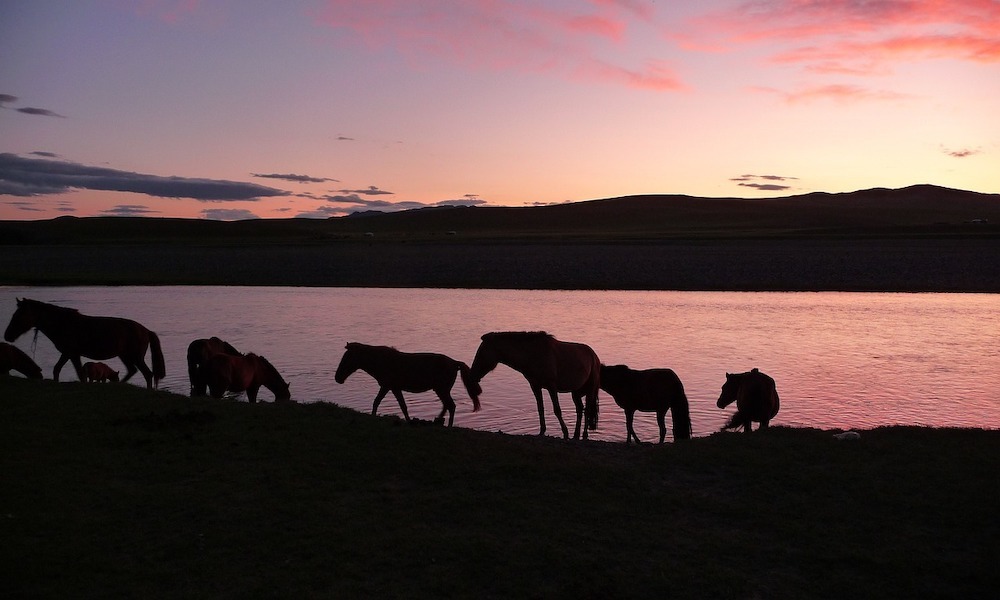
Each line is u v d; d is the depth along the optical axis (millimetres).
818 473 9891
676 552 7613
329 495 8789
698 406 17438
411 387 13625
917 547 7789
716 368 22031
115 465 9602
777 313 36719
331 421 11789
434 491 9070
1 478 9008
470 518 8258
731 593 6793
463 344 26375
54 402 12703
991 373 21266
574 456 10719
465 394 18875
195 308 38625
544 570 7109
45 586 6504
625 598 6652
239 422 11602
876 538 8000
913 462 10336
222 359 14164
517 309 38406
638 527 8219
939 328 31141
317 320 33500
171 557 7148
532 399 18359
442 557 7297
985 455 10562
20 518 7871
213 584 6656
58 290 50375
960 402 17547
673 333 29438
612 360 23297
